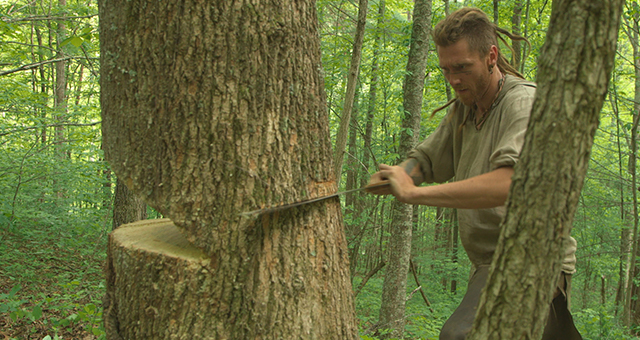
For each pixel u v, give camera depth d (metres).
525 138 0.99
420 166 1.91
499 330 1.00
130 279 1.51
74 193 7.82
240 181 1.41
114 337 1.54
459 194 1.37
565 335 1.64
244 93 1.41
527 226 0.96
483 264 1.69
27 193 7.10
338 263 1.60
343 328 1.57
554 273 0.98
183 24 1.40
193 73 1.40
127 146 1.49
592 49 0.89
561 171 0.93
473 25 1.51
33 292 4.94
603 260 9.61
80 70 12.67
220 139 1.41
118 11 1.47
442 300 8.56
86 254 6.83
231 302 1.42
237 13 1.40
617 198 10.23
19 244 6.58
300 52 1.51
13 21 5.09
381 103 8.92
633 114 7.68
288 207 1.42
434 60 7.72
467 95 1.60
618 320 7.45
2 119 7.02
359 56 4.06
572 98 0.91
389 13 8.12
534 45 8.41
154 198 1.45
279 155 1.45
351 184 10.10
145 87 1.45
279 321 1.44
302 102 1.51
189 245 1.56
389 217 8.95
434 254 10.49
